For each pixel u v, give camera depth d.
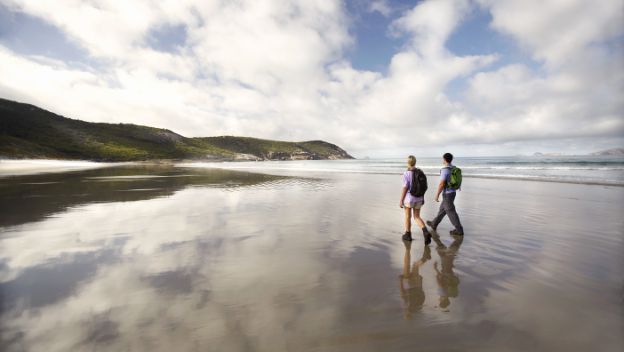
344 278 4.43
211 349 2.72
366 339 2.91
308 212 9.75
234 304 3.58
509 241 6.39
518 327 3.11
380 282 4.29
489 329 3.08
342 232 7.20
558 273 4.60
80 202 11.66
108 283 4.17
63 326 3.08
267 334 2.97
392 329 3.08
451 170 6.96
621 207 10.40
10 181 21.14
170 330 3.02
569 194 13.77
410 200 6.29
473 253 5.62
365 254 5.57
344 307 3.54
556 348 2.76
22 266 4.84
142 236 6.73
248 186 18.33
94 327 3.07
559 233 7.00
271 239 6.55
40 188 16.66
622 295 3.84
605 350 2.73
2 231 7.14
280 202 11.84
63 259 5.18
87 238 6.54
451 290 4.02
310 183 20.41
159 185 18.73
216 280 4.30
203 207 10.64
